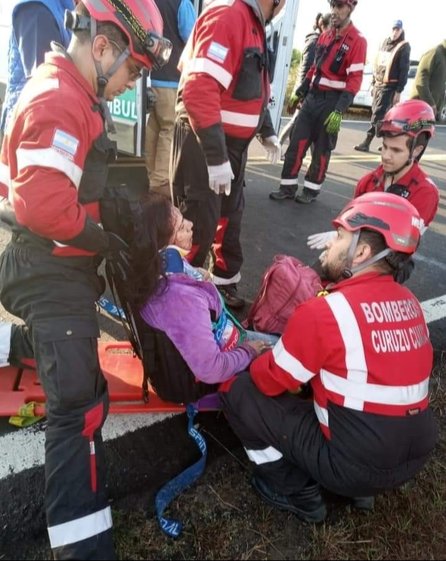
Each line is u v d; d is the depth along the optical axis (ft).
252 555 5.66
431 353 5.57
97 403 5.41
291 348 5.38
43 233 4.74
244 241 13.99
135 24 4.83
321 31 16.76
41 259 5.33
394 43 25.72
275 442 5.88
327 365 5.28
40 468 6.42
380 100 26.45
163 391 6.75
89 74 4.97
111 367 7.94
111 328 9.29
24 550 5.56
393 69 25.53
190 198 8.88
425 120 7.66
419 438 5.37
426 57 18.78
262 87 8.71
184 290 5.95
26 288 5.39
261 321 8.23
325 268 5.74
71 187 4.68
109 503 6.11
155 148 15.14
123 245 5.34
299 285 7.88
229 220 9.72
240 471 6.74
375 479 5.41
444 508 6.34
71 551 5.04
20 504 5.98
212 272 10.41
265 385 5.85
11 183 4.78
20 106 4.72
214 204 8.92
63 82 4.76
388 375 5.13
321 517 6.03
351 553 5.74
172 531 5.73
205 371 6.12
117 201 5.27
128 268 5.47
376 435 5.20
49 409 5.36
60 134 4.54
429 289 12.44
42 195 4.46
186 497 6.26
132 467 6.63
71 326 5.32
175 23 13.35
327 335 5.13
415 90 19.31
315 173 17.43
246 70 8.20
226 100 8.52
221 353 6.29
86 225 4.87
